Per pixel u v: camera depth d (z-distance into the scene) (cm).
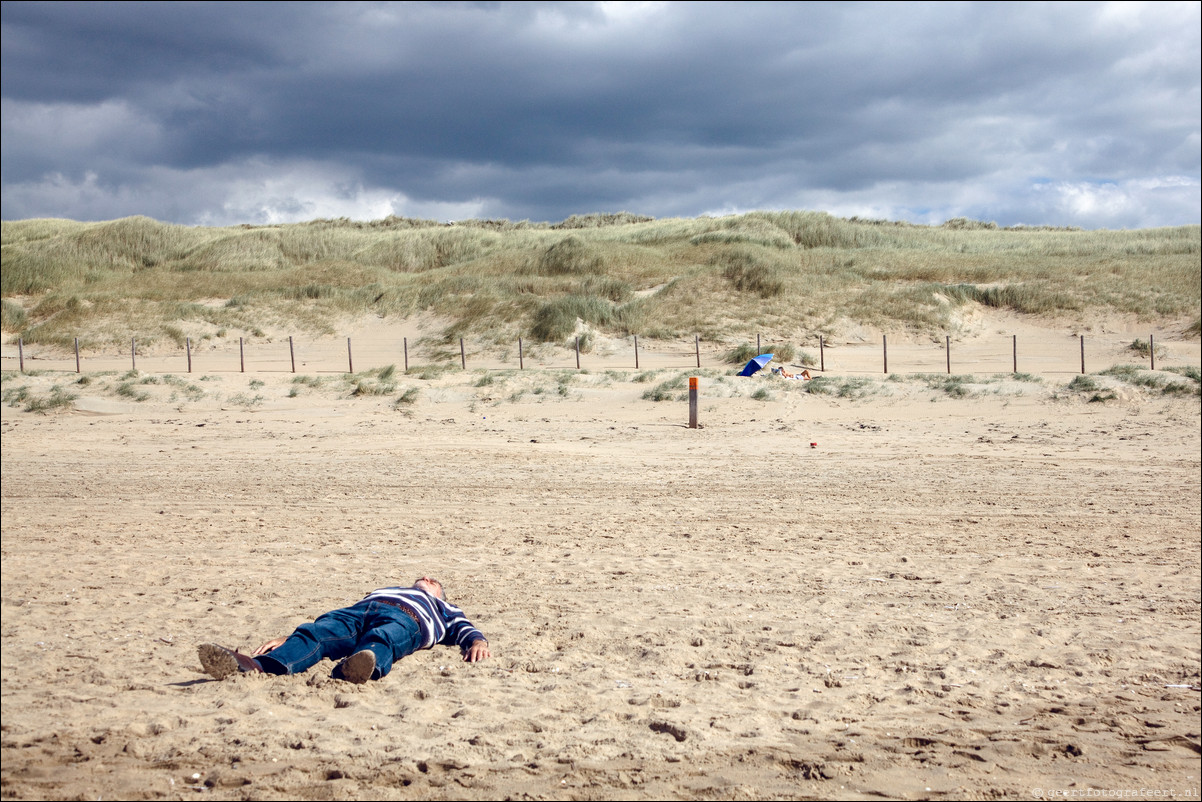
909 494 1141
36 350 3359
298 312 3706
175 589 685
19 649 527
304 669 486
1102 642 568
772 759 382
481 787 347
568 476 1289
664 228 5441
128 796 333
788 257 4212
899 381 2178
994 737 416
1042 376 2273
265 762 366
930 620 614
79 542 864
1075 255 5059
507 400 2153
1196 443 1510
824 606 648
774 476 1287
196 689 458
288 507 1060
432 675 491
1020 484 1207
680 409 2005
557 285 3812
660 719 423
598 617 615
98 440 1698
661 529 936
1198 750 406
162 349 3362
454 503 1087
